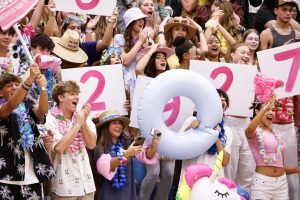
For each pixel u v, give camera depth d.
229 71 19.83
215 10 22.41
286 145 21.06
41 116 16.45
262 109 19.45
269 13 24.30
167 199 19.44
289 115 21.05
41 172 16.34
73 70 18.61
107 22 21.20
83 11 19.84
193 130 18.16
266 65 20.52
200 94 18.02
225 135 18.92
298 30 24.14
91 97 18.75
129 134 19.56
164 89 17.83
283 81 20.52
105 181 18.06
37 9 20.06
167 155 18.06
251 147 19.89
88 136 17.27
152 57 19.88
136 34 20.70
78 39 19.55
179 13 24.00
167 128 17.98
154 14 22.83
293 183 21.20
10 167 16.09
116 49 19.80
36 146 16.39
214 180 15.65
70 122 17.36
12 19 16.44
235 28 22.64
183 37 20.72
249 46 22.16
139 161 18.75
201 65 19.72
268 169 19.81
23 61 18.25
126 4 21.98
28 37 18.72
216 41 21.36
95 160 18.09
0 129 16.09
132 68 20.11
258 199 19.83
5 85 16.38
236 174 20.44
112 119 18.17
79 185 17.19
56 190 17.08
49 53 18.53
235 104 19.97
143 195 19.00
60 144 16.81
